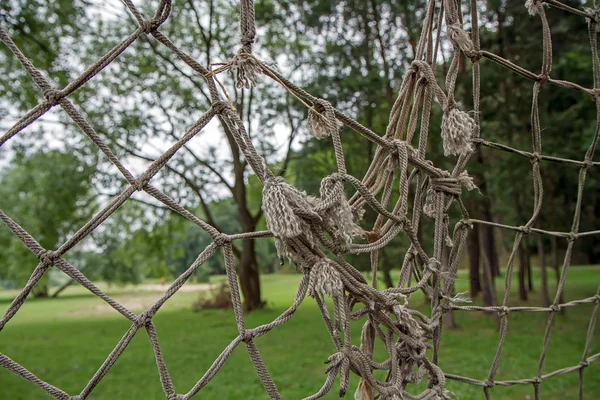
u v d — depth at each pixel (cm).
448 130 135
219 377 643
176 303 2073
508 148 162
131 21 1197
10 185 1636
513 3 746
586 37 765
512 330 869
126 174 103
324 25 898
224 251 112
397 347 138
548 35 163
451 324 913
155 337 106
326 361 115
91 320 1534
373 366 129
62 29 1067
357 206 134
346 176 113
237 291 112
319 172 1049
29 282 98
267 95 1123
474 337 819
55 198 1189
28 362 813
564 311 948
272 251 2456
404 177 128
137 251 1788
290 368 680
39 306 2275
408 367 138
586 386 513
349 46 891
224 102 108
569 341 750
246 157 105
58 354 894
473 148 151
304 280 115
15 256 1555
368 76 798
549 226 985
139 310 1816
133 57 1237
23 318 1719
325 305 121
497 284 1588
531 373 574
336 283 108
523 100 830
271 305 1566
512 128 813
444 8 146
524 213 968
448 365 631
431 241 827
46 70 988
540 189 173
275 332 1014
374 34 904
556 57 802
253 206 1973
